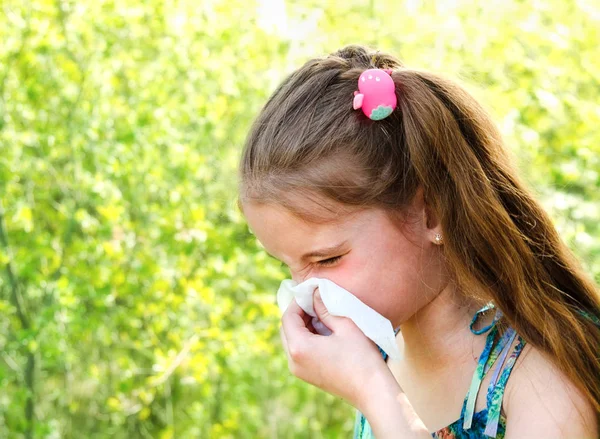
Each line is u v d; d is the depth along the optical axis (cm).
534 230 127
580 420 112
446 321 126
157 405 557
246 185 124
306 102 125
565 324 117
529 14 493
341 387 122
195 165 462
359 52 137
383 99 121
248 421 571
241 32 499
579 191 438
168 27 473
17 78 460
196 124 502
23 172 468
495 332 122
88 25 461
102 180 445
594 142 419
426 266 123
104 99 476
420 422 116
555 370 114
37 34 442
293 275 128
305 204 118
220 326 493
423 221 123
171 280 477
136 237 488
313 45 495
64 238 480
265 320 543
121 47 488
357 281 121
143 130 468
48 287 462
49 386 589
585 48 480
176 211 462
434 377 127
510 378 117
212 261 480
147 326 501
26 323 468
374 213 120
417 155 121
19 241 486
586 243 342
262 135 125
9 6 442
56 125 471
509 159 130
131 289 459
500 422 117
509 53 469
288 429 595
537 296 118
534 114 461
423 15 508
